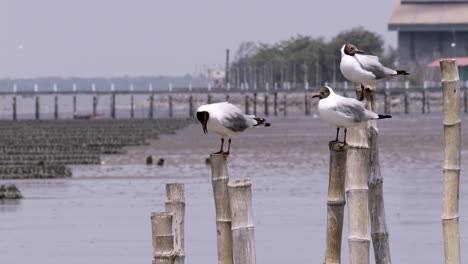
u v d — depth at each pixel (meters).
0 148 116.19
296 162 89.12
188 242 43.91
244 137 136.62
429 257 39.06
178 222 22.41
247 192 19.48
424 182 68.31
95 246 43.81
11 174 79.56
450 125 20.61
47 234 47.38
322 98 20.41
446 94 20.55
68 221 51.72
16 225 50.66
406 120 199.12
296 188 65.88
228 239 20.83
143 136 145.12
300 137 133.88
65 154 105.06
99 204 59.22
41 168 84.00
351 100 20.30
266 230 46.97
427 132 143.38
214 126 21.44
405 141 119.94
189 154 103.81
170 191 22.50
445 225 21.06
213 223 49.50
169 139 135.75
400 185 66.44
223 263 20.94
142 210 56.00
